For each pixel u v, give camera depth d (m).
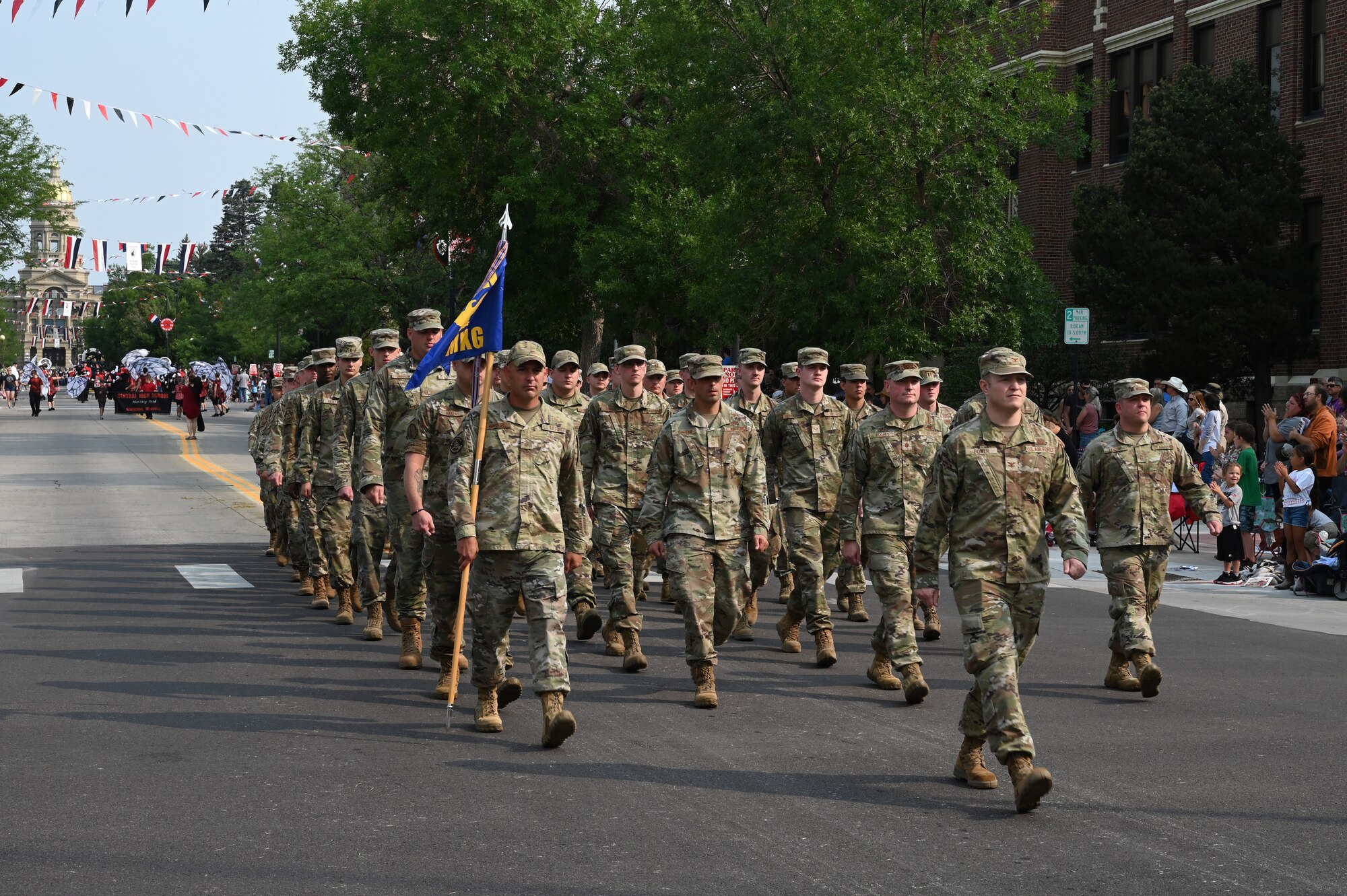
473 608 9.80
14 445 47.81
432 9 42.47
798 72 29.56
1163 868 6.97
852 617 15.45
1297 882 6.78
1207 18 38.94
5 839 7.30
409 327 12.46
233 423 66.25
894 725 10.27
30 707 10.59
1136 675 12.25
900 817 7.85
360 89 47.44
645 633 14.53
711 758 9.21
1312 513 18.55
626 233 41.56
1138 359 37.12
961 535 8.49
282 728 9.95
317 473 15.27
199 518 26.81
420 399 12.27
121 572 19.22
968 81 29.05
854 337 29.23
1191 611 16.52
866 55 29.05
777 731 10.04
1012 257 30.17
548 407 9.94
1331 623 15.58
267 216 81.75
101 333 166.00
